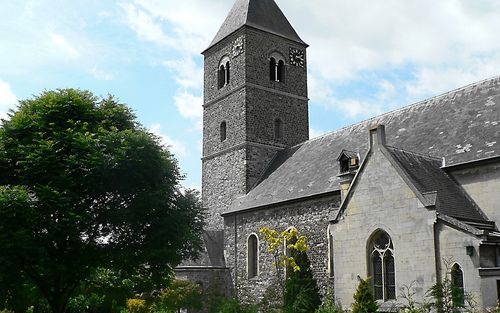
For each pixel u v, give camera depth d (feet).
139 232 81.05
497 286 60.13
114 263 79.56
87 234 80.33
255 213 117.70
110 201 80.69
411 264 67.87
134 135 79.51
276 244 95.35
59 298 79.87
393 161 72.23
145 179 80.53
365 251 73.82
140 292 109.09
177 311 112.16
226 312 73.87
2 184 76.43
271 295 89.10
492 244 63.10
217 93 148.66
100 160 74.69
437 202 67.31
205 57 156.15
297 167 122.01
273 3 153.89
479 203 77.15
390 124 108.17
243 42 142.31
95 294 103.19
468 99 95.61
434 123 96.89
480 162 77.56
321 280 97.71
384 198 72.43
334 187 99.04
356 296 67.21
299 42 151.23
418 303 64.18
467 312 59.62
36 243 70.74
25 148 74.59
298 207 106.11
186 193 87.81
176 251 82.12
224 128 144.66
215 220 138.92
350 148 110.73
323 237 99.09
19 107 81.76
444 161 83.61
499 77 93.76
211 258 123.54
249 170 133.90
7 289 78.02
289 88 146.82
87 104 83.41
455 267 63.93
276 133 141.79
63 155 75.56
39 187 71.46
